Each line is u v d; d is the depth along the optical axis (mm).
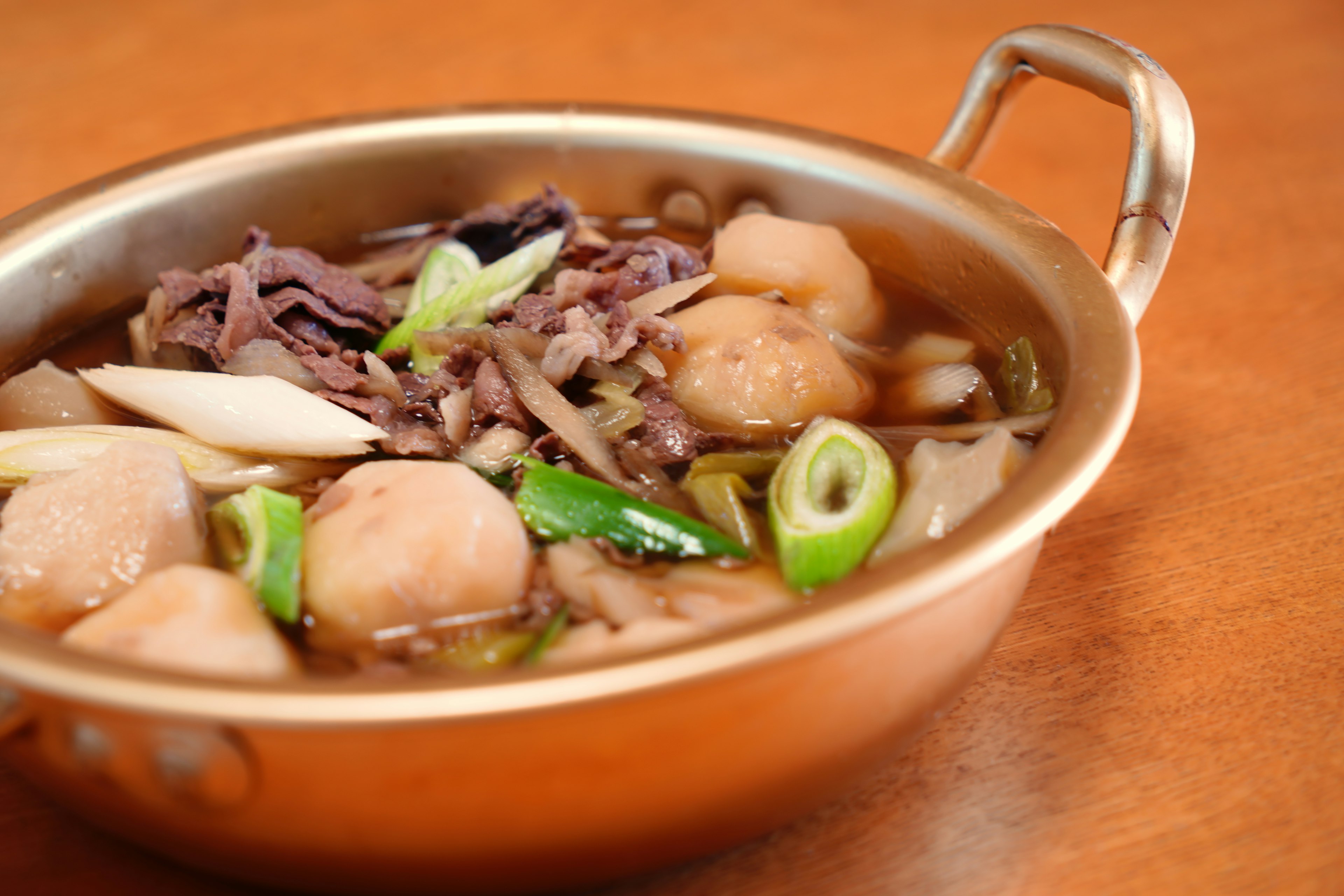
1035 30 483
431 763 350
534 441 453
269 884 381
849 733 373
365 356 466
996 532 365
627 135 529
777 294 493
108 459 417
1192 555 467
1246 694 427
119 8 899
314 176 522
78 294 489
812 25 908
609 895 389
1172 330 562
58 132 697
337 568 400
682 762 359
